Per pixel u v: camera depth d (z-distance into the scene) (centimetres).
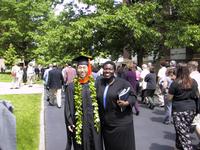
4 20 5784
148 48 2566
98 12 2612
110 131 626
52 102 1842
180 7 2583
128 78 1442
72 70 1778
